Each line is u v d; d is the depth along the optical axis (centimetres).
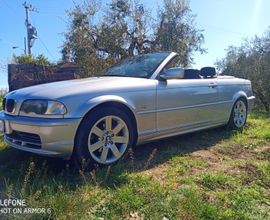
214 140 382
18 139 246
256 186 217
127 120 267
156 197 188
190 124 344
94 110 242
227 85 414
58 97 229
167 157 296
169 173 244
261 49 944
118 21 744
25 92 256
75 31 705
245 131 432
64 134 224
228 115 416
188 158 293
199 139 382
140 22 738
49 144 223
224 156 300
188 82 343
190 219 164
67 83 274
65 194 185
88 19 716
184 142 363
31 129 228
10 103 258
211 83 381
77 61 715
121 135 272
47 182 210
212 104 376
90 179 218
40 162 269
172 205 177
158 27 763
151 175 231
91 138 252
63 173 242
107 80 281
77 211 166
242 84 459
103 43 715
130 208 177
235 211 175
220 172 244
